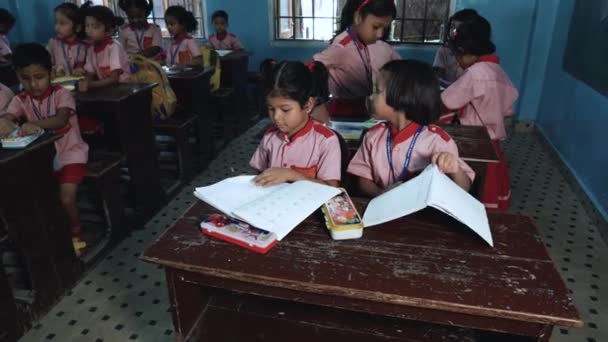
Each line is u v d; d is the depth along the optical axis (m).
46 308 1.90
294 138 1.38
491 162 1.63
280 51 4.96
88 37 3.20
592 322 1.80
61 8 3.17
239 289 1.02
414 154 1.33
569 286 2.02
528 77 4.07
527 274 0.92
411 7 4.46
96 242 2.34
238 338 1.19
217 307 1.29
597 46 2.83
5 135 1.78
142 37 4.39
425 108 1.25
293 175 1.25
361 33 2.03
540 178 3.19
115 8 5.28
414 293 0.87
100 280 2.11
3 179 1.64
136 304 1.95
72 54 3.26
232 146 3.88
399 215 1.02
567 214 2.68
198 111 3.28
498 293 0.87
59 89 2.14
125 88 2.56
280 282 0.92
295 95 1.22
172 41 4.12
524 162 3.48
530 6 3.99
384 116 1.32
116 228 2.39
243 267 0.96
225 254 1.00
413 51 4.52
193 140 3.70
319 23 4.84
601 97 2.71
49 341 1.75
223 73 4.19
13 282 2.02
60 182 2.16
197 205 1.21
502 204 2.49
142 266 2.22
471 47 2.16
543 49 3.96
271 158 1.43
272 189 1.19
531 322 0.85
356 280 0.91
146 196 2.65
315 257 0.98
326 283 0.90
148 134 2.65
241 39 5.02
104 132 2.75
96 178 2.23
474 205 1.10
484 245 1.02
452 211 0.99
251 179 1.24
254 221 1.03
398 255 0.99
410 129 1.32
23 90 2.40
